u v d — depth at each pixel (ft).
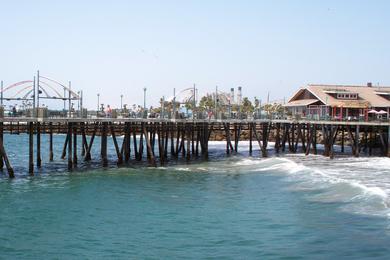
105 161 135.23
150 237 65.51
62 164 147.54
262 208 83.76
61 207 84.02
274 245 61.31
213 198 93.81
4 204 85.46
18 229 69.10
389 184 103.76
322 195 93.56
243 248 60.34
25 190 99.66
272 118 214.07
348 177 115.96
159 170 135.54
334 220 72.69
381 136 179.73
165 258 56.70
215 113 192.44
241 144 263.49
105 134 134.51
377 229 66.33
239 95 219.41
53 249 60.18
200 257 57.06
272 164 150.20
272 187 106.42
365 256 55.26
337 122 175.01
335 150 212.43
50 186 104.99
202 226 71.36
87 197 93.45
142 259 56.39
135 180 115.85
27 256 57.47
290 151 205.46
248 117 206.28
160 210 82.53
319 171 126.31
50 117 127.34
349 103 225.76
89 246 61.36
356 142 174.60
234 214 79.36
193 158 172.45
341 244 60.39
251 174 128.88
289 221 73.67
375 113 231.50
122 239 64.59
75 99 162.71
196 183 112.68
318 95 234.38
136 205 86.48
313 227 69.36
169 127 173.88
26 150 209.26
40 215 77.82
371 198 86.84
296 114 222.28
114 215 78.43
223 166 147.74
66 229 69.46
